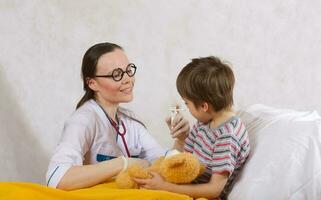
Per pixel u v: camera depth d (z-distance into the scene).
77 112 1.49
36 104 2.23
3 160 2.27
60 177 1.30
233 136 1.28
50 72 2.21
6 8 2.18
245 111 1.60
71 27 2.17
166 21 2.12
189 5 2.10
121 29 2.14
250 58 2.09
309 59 2.06
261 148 1.31
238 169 1.32
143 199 1.17
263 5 2.05
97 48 1.49
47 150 2.26
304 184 1.19
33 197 1.20
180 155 1.25
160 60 2.15
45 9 2.16
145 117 2.19
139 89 2.18
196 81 1.29
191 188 1.24
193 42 2.12
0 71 2.21
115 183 1.34
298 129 1.30
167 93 2.16
